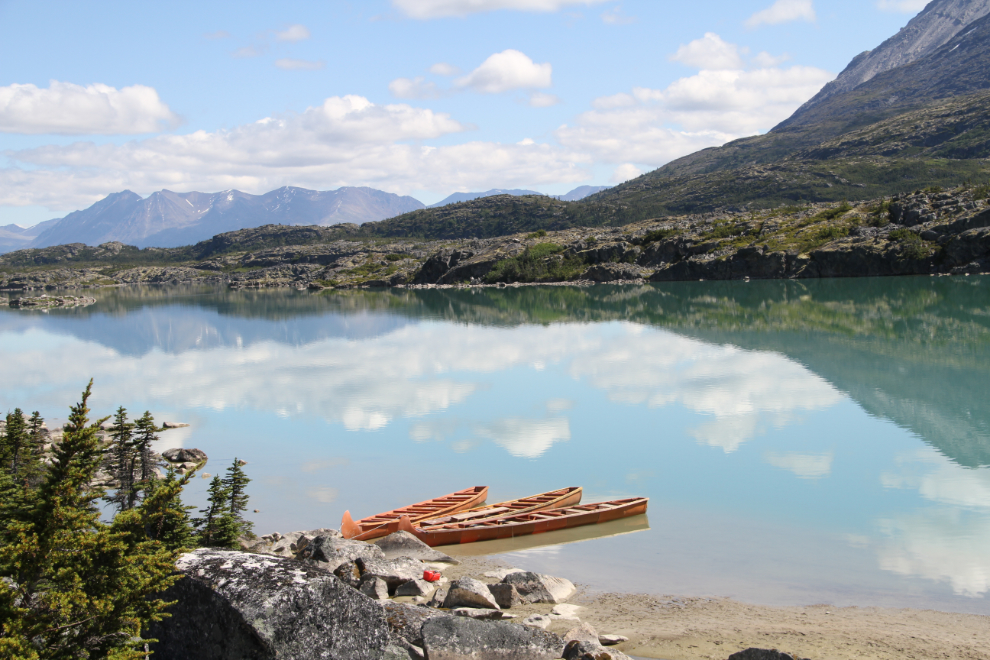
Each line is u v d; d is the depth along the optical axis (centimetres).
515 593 2130
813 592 2203
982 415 4559
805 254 18575
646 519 2942
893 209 18975
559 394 5631
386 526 2781
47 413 5697
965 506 2980
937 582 2261
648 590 2242
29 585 1198
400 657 1307
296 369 7394
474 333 10181
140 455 2703
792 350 7269
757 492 3247
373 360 7800
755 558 2502
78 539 1211
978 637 1836
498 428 4606
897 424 4394
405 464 3897
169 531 2105
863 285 14975
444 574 2392
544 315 12450
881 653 1739
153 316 15888
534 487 3462
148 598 1280
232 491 2489
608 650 1609
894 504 3034
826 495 3181
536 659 1593
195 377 7169
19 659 1072
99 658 1175
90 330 12950
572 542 2703
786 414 4731
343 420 4988
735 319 10325
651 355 7375
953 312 9888
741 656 1603
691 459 3816
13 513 1276
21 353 9856
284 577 1248
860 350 7100
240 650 1181
